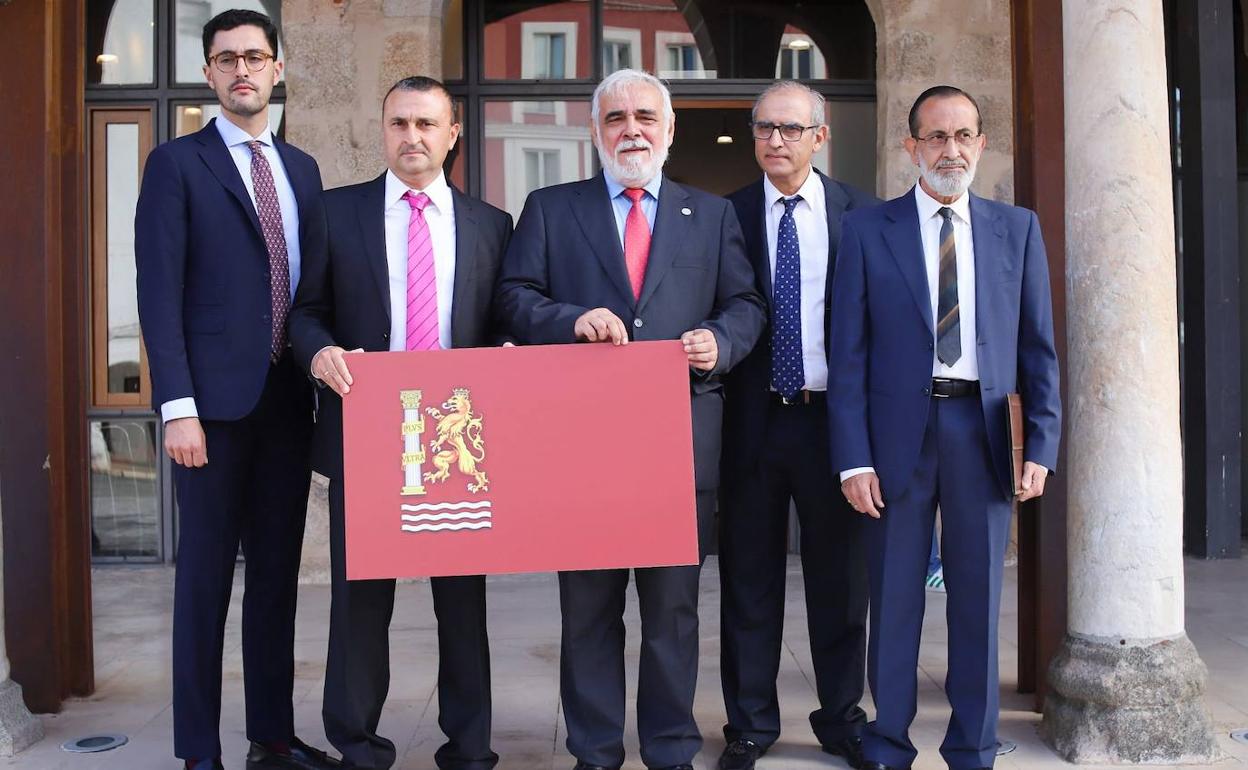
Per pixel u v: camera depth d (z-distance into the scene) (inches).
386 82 238.8
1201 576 241.4
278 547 133.6
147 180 127.8
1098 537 137.3
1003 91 241.9
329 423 126.0
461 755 128.7
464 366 119.0
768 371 135.6
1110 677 133.8
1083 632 138.3
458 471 118.7
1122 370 136.9
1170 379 138.3
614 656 128.0
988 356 123.9
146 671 178.1
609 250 127.2
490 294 130.6
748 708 137.9
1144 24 137.6
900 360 125.4
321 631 201.6
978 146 125.6
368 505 118.0
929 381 124.1
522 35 259.4
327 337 123.1
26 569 156.3
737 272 131.0
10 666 155.8
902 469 124.8
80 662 164.4
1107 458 137.3
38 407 156.3
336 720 125.2
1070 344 142.1
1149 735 132.5
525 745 143.9
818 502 135.7
